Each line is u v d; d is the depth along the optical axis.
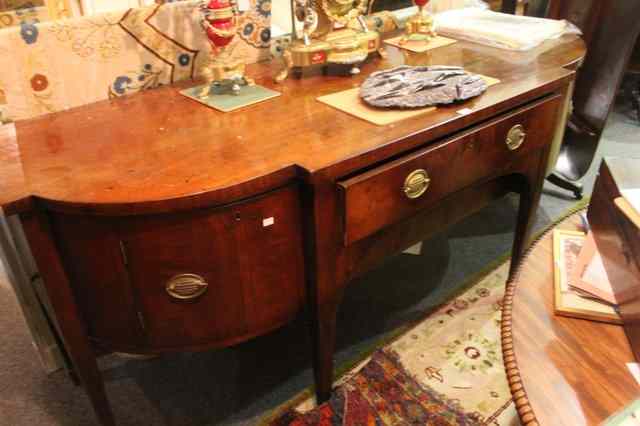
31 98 1.02
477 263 1.67
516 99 1.08
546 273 0.88
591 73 1.85
